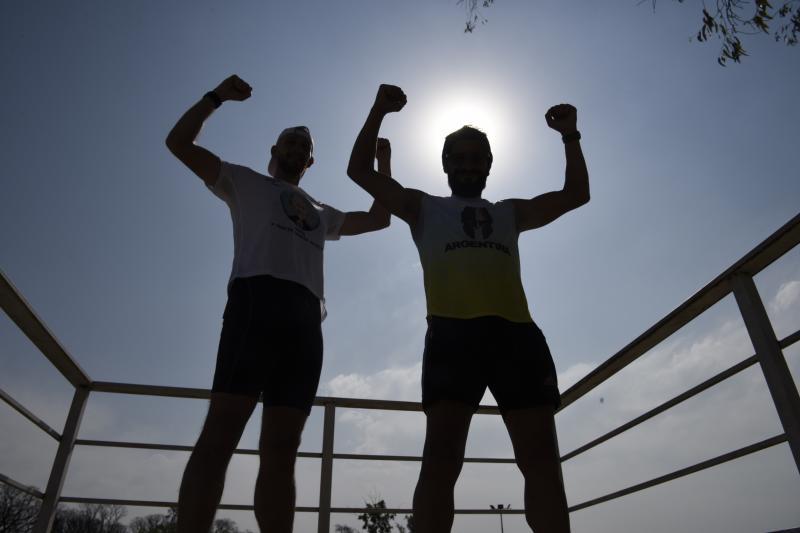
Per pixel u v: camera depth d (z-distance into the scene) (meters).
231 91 1.78
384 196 1.54
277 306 1.57
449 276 1.38
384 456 2.87
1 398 1.93
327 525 2.58
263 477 1.51
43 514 2.35
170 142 1.67
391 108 1.60
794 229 1.62
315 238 1.89
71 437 2.54
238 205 1.78
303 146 2.08
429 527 1.08
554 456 1.21
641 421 2.47
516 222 1.60
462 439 1.20
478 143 1.70
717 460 1.96
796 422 1.62
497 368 1.28
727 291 1.96
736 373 1.90
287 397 1.60
